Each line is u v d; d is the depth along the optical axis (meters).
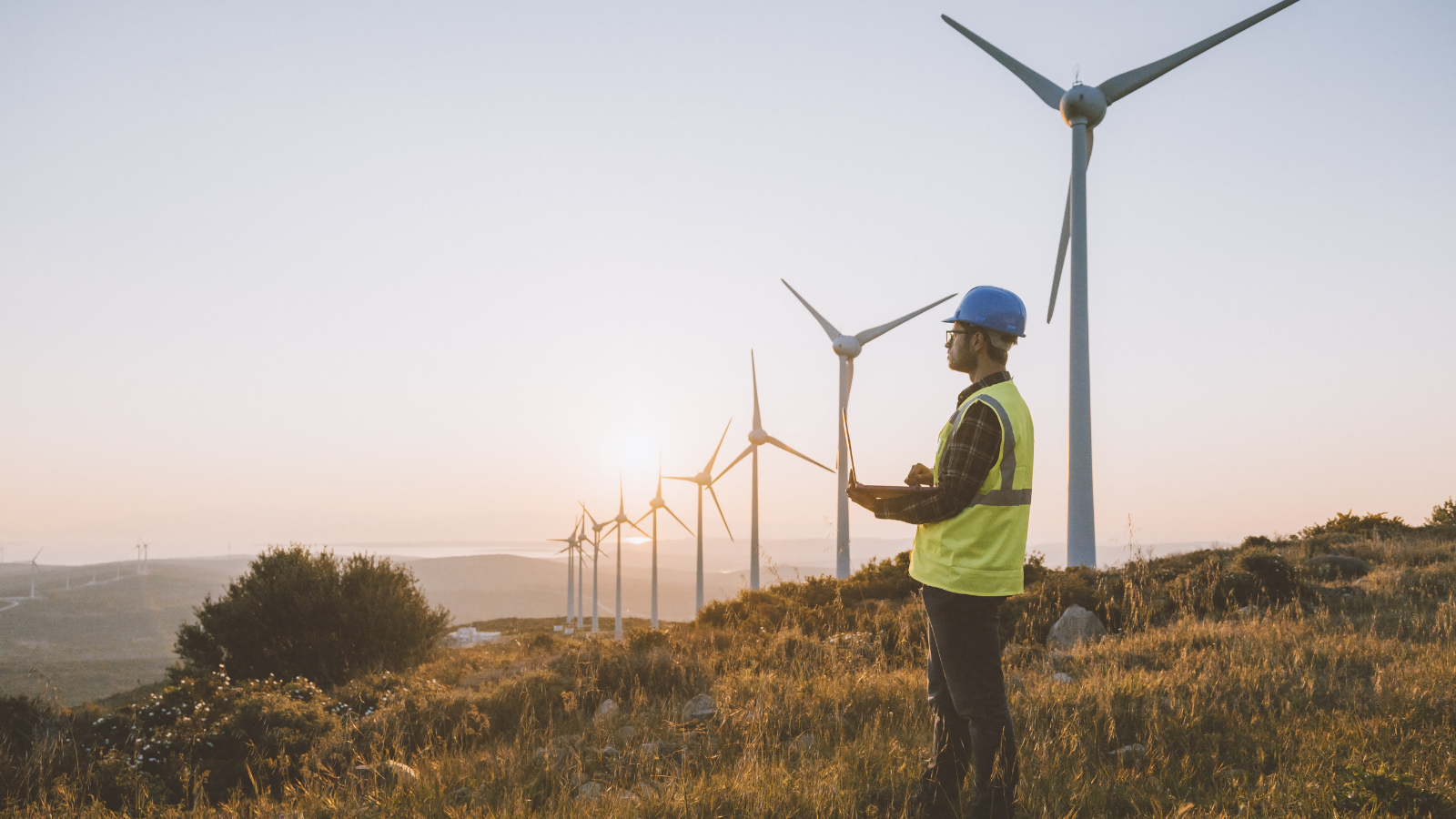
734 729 6.05
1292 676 6.52
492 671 12.74
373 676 12.63
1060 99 29.03
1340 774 4.13
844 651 9.30
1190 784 4.26
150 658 112.81
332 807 4.79
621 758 5.45
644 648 11.23
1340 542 21.92
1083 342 26.52
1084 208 27.75
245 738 7.83
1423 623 9.38
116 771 6.71
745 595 20.44
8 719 8.25
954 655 3.37
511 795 4.68
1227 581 12.93
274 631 20.92
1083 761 4.49
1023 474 3.37
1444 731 4.84
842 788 4.17
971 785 3.81
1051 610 12.86
